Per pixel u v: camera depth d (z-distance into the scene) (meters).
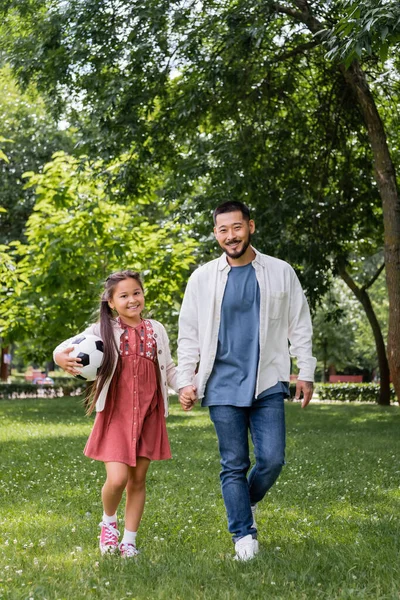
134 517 4.73
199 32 15.30
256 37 14.48
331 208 18.81
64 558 4.50
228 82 16.00
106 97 16.02
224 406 4.69
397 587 3.71
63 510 6.18
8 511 6.12
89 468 8.87
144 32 15.30
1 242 30.70
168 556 4.46
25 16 16.58
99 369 4.79
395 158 20.80
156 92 16.09
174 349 32.50
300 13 14.98
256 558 4.28
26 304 19.92
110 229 19.36
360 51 7.13
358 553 4.41
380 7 7.12
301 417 19.38
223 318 4.78
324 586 3.78
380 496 6.82
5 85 29.91
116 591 3.70
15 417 18.42
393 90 18.55
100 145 16.22
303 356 4.86
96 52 15.55
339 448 11.21
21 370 80.44
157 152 17.19
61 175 19.33
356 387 33.94
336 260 19.38
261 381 4.67
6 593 3.69
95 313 5.05
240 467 4.66
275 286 4.79
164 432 4.91
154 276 18.88
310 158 18.77
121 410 4.77
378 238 23.30
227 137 17.55
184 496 6.74
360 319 45.19
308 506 6.29
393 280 14.71
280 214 17.30
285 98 18.00
